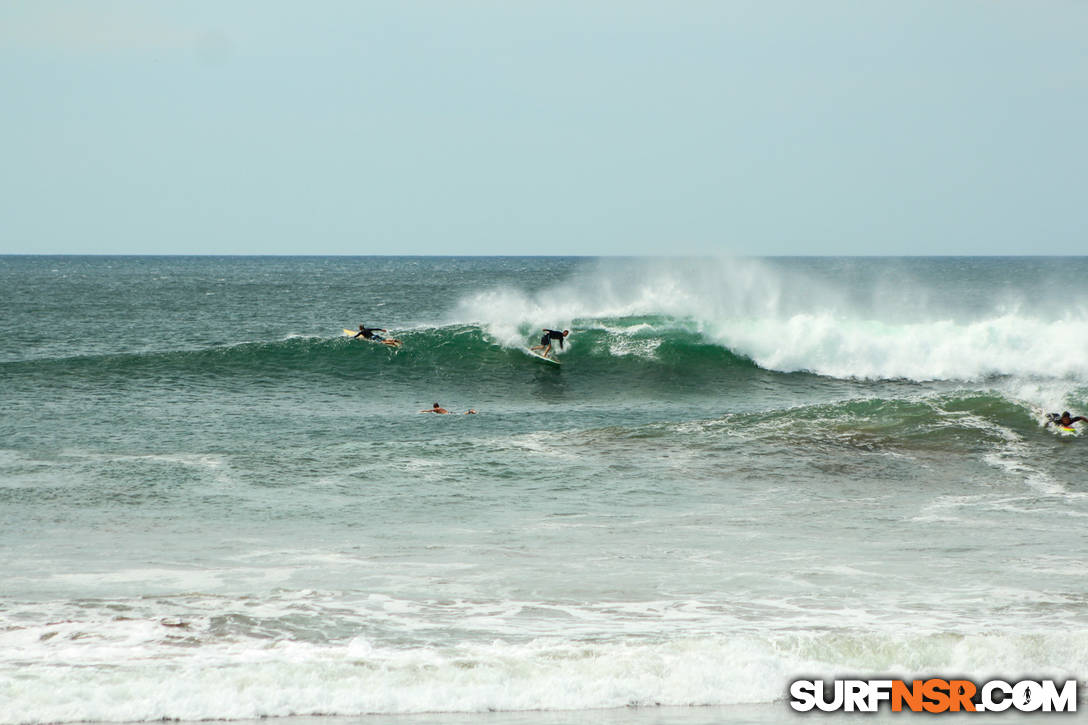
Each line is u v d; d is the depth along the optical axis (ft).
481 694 103.50
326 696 102.01
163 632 119.14
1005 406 270.46
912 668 112.78
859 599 137.08
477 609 131.13
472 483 207.62
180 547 159.74
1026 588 142.31
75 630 119.14
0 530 167.32
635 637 120.06
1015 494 204.44
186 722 96.89
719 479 213.87
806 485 209.97
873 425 258.16
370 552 158.81
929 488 208.64
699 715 100.32
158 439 250.16
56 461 220.64
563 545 164.35
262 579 143.02
